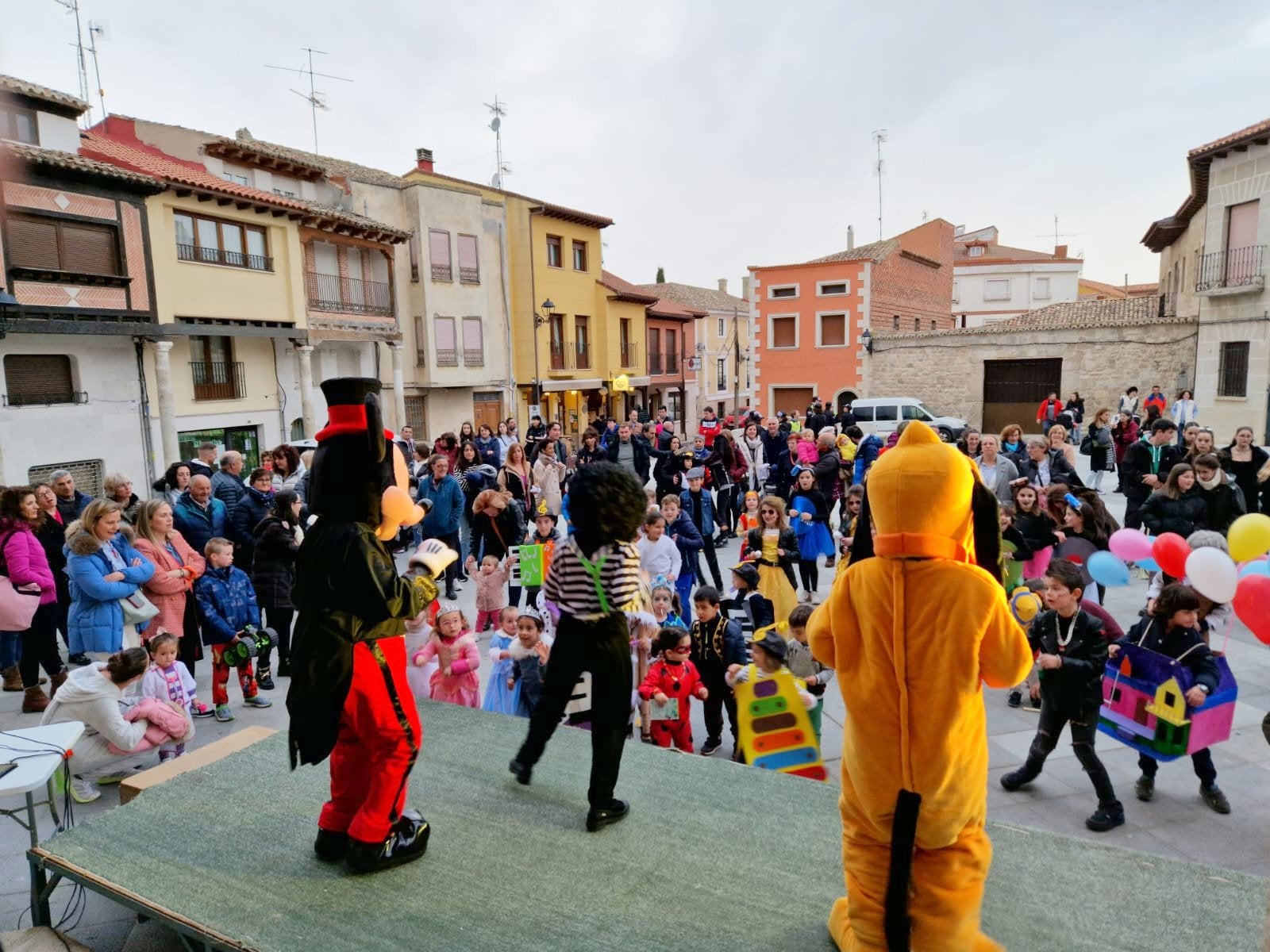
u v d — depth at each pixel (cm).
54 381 1584
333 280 2220
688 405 4156
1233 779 487
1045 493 659
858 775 212
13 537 598
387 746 278
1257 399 1927
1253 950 235
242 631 633
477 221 2688
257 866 289
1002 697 622
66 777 436
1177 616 454
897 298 3331
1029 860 283
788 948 238
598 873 278
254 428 2019
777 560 683
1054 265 4722
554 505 1146
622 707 302
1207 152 1944
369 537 264
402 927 253
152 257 1692
